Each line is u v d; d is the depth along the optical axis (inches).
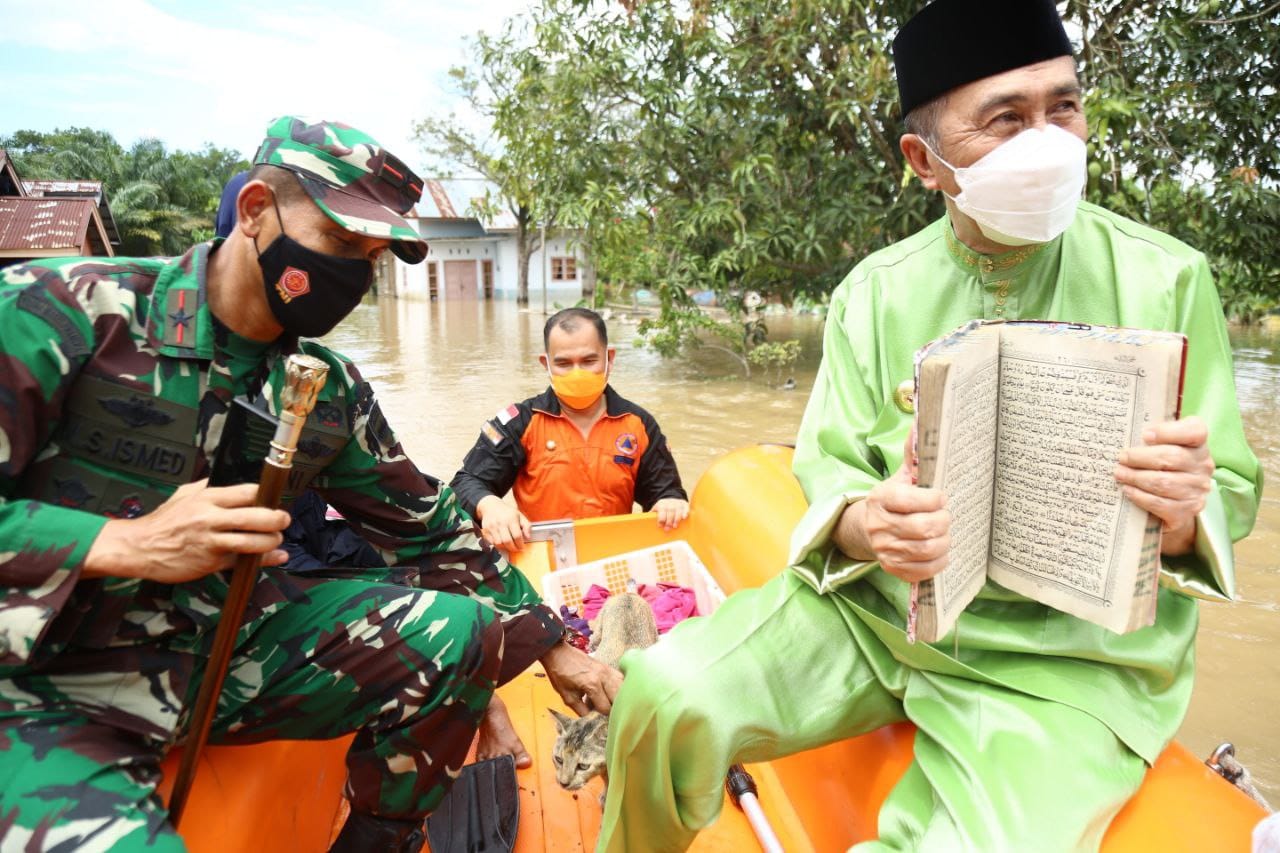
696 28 434.9
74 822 53.1
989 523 64.6
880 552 57.4
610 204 454.9
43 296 62.1
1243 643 169.5
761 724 70.6
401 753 73.7
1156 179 310.3
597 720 92.0
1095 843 57.8
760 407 398.3
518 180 528.7
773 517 123.6
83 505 63.7
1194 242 331.3
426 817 79.8
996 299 77.4
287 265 64.1
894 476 59.7
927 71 70.9
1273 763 134.0
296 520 103.9
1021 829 57.7
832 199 440.1
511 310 1186.0
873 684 75.6
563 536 144.0
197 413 66.3
